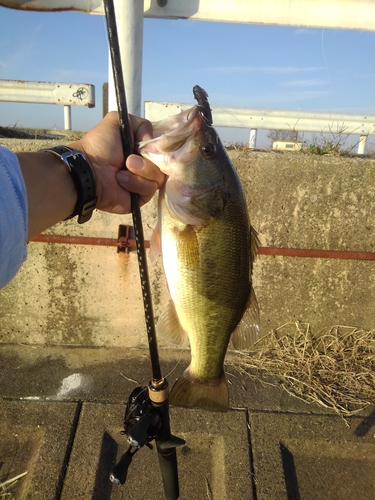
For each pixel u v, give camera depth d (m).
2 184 0.25
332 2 0.96
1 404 0.67
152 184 0.43
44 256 0.80
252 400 0.71
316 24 0.98
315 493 0.58
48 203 0.34
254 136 1.18
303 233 0.79
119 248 0.78
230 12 0.96
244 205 0.48
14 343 0.84
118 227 0.79
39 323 0.83
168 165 0.44
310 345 0.83
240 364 0.79
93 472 0.57
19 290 0.82
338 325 0.84
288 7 0.96
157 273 0.81
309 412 0.69
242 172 0.76
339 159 0.76
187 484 0.58
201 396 0.48
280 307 0.83
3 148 0.27
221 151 0.46
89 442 0.61
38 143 0.75
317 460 0.63
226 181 0.46
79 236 0.79
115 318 0.83
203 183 0.44
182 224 0.45
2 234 0.25
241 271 0.47
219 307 0.47
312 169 0.76
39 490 0.54
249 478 0.57
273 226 0.79
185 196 0.44
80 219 0.40
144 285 0.42
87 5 0.89
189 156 0.44
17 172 0.27
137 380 0.75
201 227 0.45
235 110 1.16
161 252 0.49
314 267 0.81
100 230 0.80
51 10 0.90
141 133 0.46
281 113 1.16
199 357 0.48
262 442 0.63
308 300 0.83
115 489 0.56
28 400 0.69
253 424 0.66
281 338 0.84
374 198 0.77
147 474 0.59
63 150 0.37
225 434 0.64
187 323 0.47
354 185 0.77
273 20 0.97
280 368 0.79
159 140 0.44
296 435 0.64
